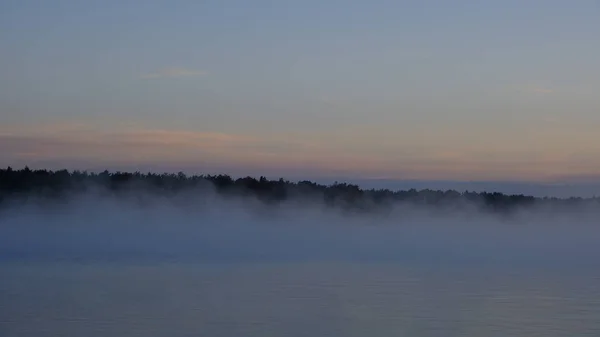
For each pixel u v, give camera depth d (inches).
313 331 1055.0
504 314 1189.7
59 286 1523.1
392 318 1153.4
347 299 1363.2
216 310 1218.0
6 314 1166.3
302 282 1638.8
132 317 1148.5
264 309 1232.8
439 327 1083.3
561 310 1226.6
